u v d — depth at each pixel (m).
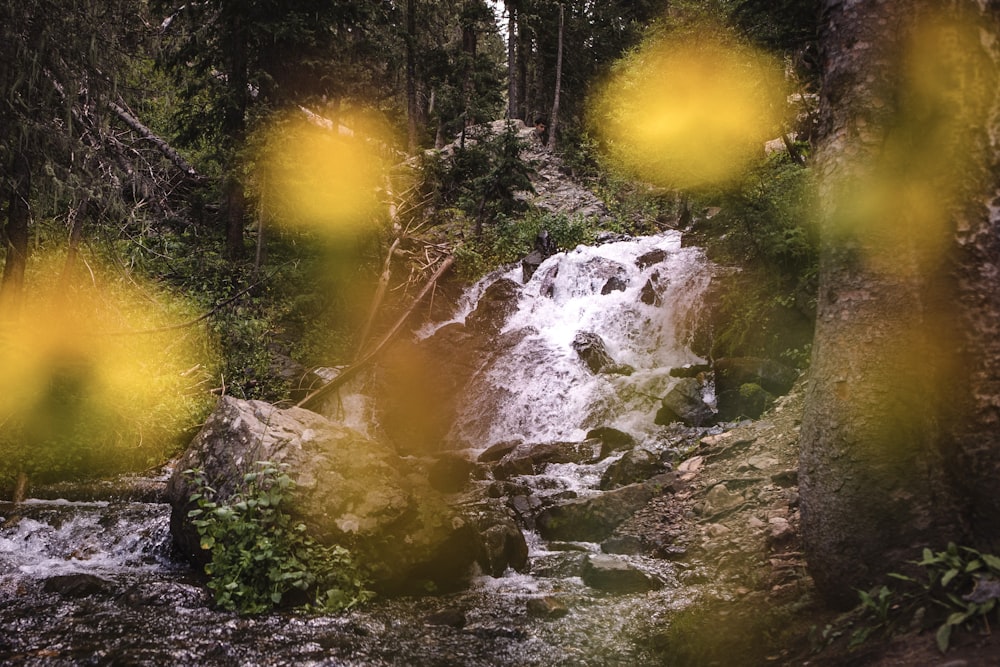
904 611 3.10
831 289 3.61
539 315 14.57
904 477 3.27
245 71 15.03
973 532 3.12
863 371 3.41
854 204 3.50
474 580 5.76
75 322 9.39
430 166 18.75
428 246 16.42
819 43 3.81
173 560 6.18
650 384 11.35
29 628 4.48
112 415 9.11
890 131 3.44
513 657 4.14
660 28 11.68
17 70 7.86
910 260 3.38
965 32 3.31
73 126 8.97
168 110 16.19
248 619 4.70
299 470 5.56
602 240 17.97
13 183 7.82
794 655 3.36
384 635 4.48
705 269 13.11
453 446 12.27
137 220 11.17
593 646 4.27
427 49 22.27
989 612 2.80
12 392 8.43
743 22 9.73
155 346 10.57
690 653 3.81
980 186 3.28
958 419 3.18
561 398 11.98
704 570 5.35
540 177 23.44
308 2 15.06
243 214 15.51
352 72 15.27
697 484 7.02
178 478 6.26
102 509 6.99
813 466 3.59
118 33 9.25
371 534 5.39
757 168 11.27
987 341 3.19
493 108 20.52
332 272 14.52
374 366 13.12
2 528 6.58
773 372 9.86
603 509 6.94
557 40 33.28
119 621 4.62
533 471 9.26
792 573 4.61
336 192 14.24
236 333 11.66
